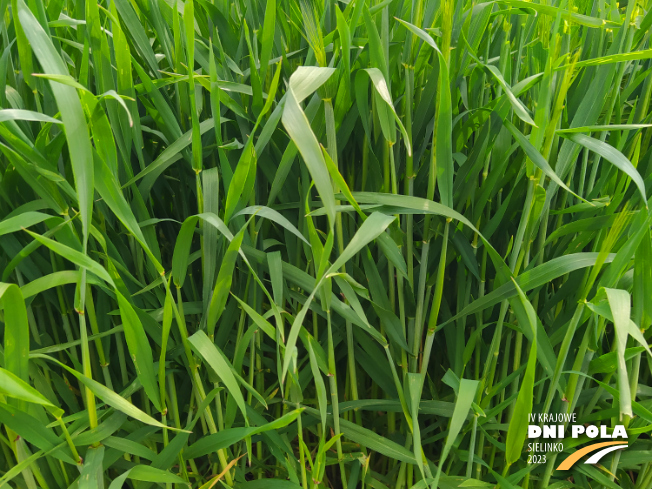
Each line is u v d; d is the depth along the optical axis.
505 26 0.54
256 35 0.58
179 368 0.53
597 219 0.49
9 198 0.47
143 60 0.54
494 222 0.51
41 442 0.41
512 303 0.48
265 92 0.56
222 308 0.46
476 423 0.49
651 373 0.57
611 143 0.54
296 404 0.49
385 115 0.45
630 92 0.58
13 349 0.38
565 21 0.51
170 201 0.61
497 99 0.48
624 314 0.39
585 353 0.49
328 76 0.38
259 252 0.49
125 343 0.55
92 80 0.53
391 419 0.61
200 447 0.45
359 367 0.62
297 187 0.55
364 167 0.56
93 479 0.40
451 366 0.57
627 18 0.50
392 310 0.55
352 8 0.53
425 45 0.51
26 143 0.39
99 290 0.49
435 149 0.45
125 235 0.53
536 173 0.46
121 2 0.50
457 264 0.58
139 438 0.49
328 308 0.47
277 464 0.63
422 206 0.44
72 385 0.57
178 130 0.49
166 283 0.41
